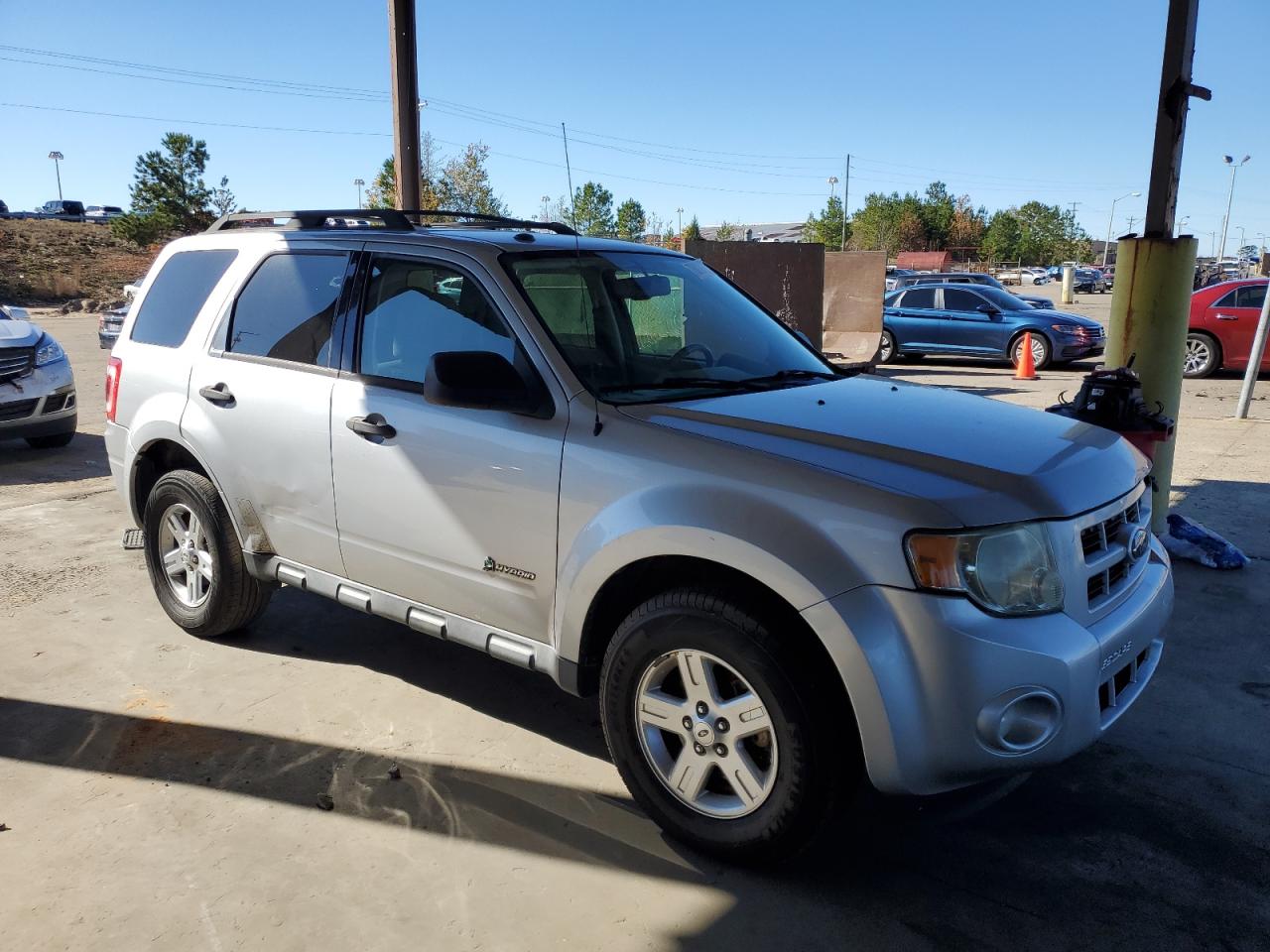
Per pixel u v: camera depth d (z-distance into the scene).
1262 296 13.94
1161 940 2.60
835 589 2.53
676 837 2.98
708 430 2.92
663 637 2.84
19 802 3.23
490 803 3.25
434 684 4.15
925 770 2.52
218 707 3.92
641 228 65.56
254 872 2.88
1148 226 5.58
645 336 3.59
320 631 4.72
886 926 2.66
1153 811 3.21
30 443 9.20
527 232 3.91
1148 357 5.62
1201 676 4.20
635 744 3.00
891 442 2.85
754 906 2.74
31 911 2.71
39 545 6.06
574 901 2.76
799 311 13.64
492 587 3.30
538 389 3.19
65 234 53.75
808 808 2.67
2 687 4.08
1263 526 6.29
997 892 2.80
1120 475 3.01
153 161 52.62
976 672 2.47
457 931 2.64
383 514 3.57
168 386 4.41
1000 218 102.44
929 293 17.25
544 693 4.09
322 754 3.56
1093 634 2.69
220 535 4.26
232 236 4.42
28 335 8.84
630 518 2.86
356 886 2.83
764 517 2.65
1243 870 2.90
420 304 3.57
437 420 3.37
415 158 7.25
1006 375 15.81
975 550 2.51
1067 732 2.60
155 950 2.56
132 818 3.15
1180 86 5.30
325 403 3.72
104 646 4.52
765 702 2.67
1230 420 10.38
